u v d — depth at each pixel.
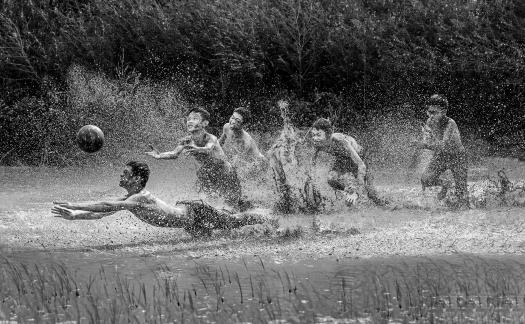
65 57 40.97
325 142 26.11
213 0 41.62
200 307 13.89
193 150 22.56
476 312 13.38
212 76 40.78
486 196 27.02
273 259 17.92
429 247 18.92
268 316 13.29
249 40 40.03
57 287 15.49
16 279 15.97
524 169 34.97
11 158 39.38
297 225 21.89
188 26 41.03
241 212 21.22
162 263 17.69
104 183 32.81
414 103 39.62
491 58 38.31
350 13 40.72
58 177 34.75
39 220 23.42
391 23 39.75
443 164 26.31
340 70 40.25
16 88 41.41
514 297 14.26
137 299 14.52
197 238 20.50
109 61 40.91
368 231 21.08
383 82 39.66
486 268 16.59
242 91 40.41
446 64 38.59
